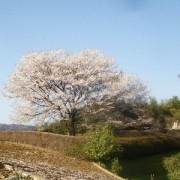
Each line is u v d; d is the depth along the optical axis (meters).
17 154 28.92
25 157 27.84
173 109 77.44
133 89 55.53
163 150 47.69
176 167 43.91
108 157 38.09
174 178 40.81
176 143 49.97
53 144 41.44
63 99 51.78
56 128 54.69
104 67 54.47
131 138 44.41
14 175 15.77
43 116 52.72
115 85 53.50
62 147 40.62
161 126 64.06
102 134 38.91
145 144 45.25
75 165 31.44
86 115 53.28
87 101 52.38
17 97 53.62
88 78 51.94
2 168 17.11
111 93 53.16
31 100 52.78
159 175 41.53
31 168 19.77
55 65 52.47
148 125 59.97
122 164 41.22
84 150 38.47
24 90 53.00
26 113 53.28
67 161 33.25
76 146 39.31
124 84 53.75
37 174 17.78
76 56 53.88
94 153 37.81
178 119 74.88
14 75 53.53
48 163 27.20
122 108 55.78
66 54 54.47
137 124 57.44
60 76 51.69
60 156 36.50
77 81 51.47
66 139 40.72
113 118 54.78
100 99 52.72
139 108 57.81
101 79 53.06
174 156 46.84
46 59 53.06
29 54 53.53
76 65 53.25
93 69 53.47
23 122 53.41
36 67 52.91
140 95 56.97
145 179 38.91
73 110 52.22
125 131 51.72
